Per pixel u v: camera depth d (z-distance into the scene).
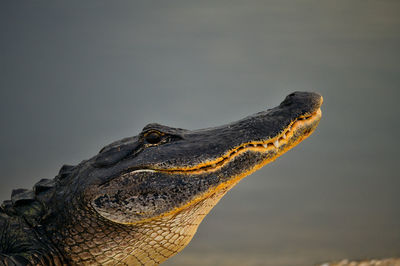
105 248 14.88
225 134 14.82
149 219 14.38
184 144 14.83
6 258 14.57
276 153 14.87
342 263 30.41
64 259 15.29
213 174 14.55
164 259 15.58
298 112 14.84
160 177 14.52
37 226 15.44
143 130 15.10
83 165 15.74
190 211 14.88
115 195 14.49
